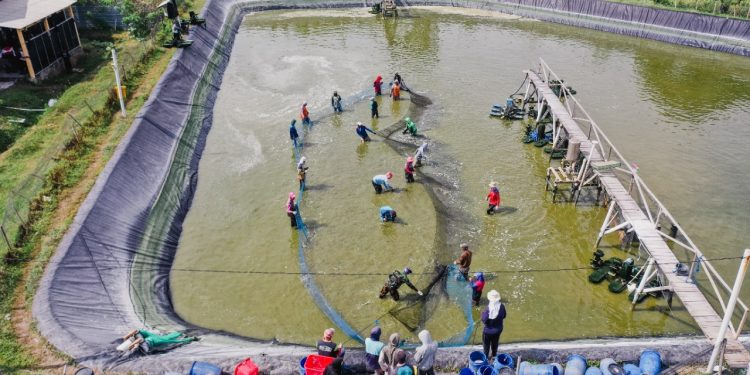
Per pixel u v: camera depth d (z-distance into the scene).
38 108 30.59
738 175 28.03
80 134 26.62
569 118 29.69
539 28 54.47
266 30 53.94
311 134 32.47
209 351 15.69
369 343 13.95
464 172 28.44
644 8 51.34
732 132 32.84
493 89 39.19
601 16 54.00
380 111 35.62
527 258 21.97
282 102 37.09
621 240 22.84
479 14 59.59
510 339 17.89
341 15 59.28
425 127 33.41
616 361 15.10
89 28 44.69
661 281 19.80
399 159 29.64
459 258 20.47
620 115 34.97
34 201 21.36
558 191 26.81
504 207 25.38
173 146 28.81
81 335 15.68
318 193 26.53
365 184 27.31
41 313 16.20
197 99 35.41
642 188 26.75
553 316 18.98
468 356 15.03
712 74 42.06
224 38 48.69
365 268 21.33
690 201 25.73
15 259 18.53
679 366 15.08
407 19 57.47
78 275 18.27
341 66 43.62
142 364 14.48
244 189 26.91
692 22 48.72
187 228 24.02
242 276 21.02
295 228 23.77
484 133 32.75
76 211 21.19
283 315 18.97
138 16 43.59
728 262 21.67
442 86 39.69
